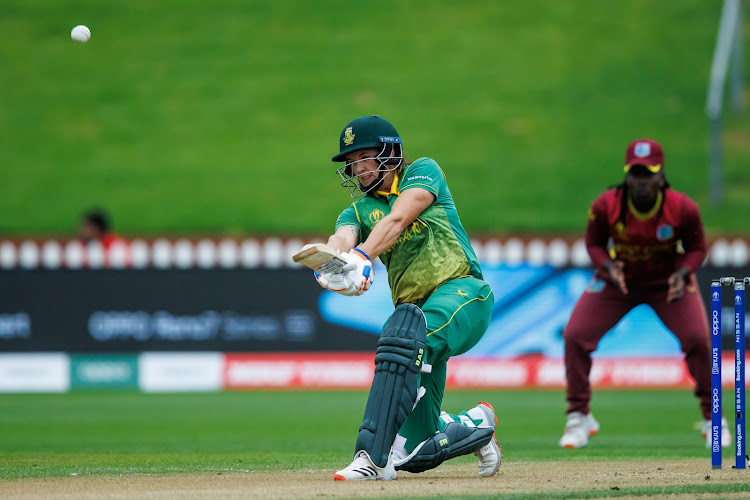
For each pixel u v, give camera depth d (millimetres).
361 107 79812
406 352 13875
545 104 79812
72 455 21438
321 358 45844
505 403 39812
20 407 39125
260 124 78312
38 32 90000
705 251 23344
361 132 14711
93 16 91938
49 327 45656
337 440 27141
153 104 81250
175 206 68438
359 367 45781
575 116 78125
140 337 45844
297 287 45875
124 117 79625
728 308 44438
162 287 45812
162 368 45781
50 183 71375
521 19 91062
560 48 86750
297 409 38031
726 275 44656
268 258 45875
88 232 46281
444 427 15016
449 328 14359
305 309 45875
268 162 73750
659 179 22781
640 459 19938
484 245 45969
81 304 45750
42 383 45562
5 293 45594
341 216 15445
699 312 23578
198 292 45812
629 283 24188
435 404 14875
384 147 14711
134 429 31016
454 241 15039
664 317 23906
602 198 23672
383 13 92438
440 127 76750
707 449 23062
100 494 12641
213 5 94062
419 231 14875
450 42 88250
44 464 18562
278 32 90375
